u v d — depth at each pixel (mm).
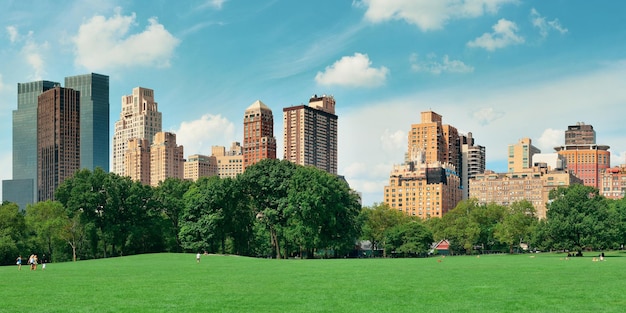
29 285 69750
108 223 171750
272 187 166750
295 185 163500
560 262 123312
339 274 85938
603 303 53781
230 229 173125
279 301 55438
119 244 176000
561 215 176375
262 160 174000
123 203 176250
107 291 63281
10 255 152500
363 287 66562
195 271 93812
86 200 168250
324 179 167625
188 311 49781
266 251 194125
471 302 54562
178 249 186250
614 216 185125
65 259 173625
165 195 190875
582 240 169625
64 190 179625
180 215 181125
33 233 172125
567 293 60562
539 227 183125
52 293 61438
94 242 171000
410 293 60938
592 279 75938
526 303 53875
